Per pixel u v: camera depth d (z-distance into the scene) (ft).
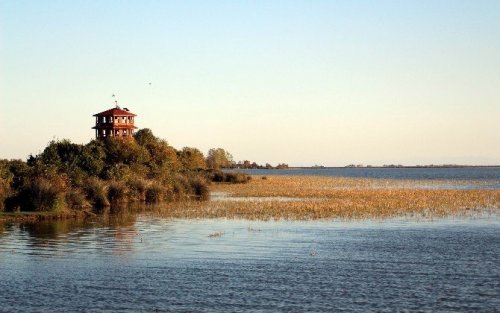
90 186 368.07
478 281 161.58
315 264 184.24
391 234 247.29
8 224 279.28
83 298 146.10
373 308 136.98
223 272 173.06
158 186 423.64
